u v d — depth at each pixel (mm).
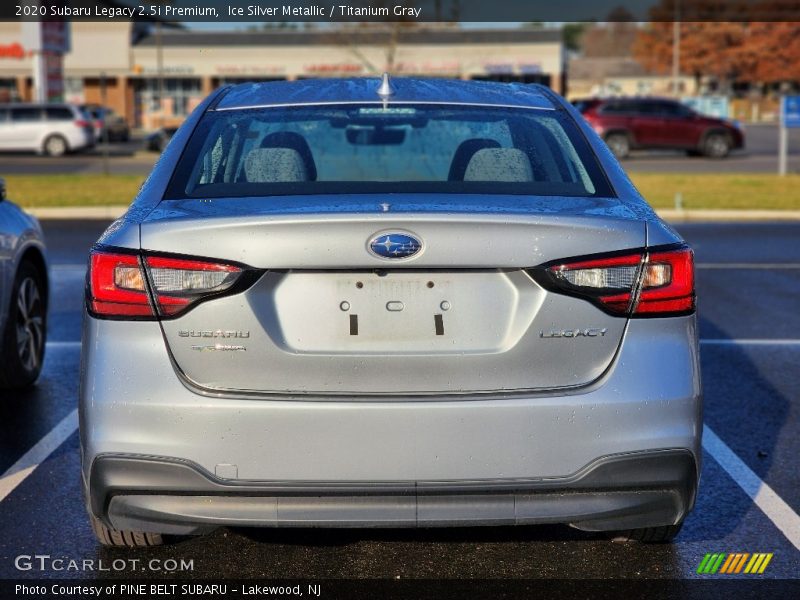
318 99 3908
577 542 3746
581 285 2939
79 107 34062
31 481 4438
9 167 27484
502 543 3730
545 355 2943
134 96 60969
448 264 2904
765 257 11352
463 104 3883
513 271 2943
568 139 3660
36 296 6074
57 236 13195
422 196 3166
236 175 3426
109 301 2957
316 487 2898
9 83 58969
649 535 3619
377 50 43875
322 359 2912
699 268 10586
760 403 5695
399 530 3834
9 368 5707
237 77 59344
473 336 2945
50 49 35625
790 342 7230
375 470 2896
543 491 2943
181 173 3395
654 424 2951
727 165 27375
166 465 2902
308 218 2896
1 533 3852
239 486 2898
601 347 2961
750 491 4309
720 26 78000
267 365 2916
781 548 3715
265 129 3670
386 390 2924
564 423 2914
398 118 3748
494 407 2895
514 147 3564
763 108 78375
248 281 2906
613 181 3416
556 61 56562
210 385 2926
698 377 3039
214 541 3746
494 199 3156
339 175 5328
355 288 2938
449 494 2914
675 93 66875
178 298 2916
